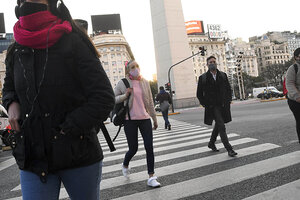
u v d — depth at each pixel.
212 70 4.84
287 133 6.57
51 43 1.35
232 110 21.47
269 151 4.81
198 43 105.38
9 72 1.51
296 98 4.16
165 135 9.20
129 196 3.20
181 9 46.00
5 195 3.76
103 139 10.46
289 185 3.03
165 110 11.24
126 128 3.62
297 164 3.82
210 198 2.90
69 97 1.37
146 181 3.76
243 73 87.31
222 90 4.83
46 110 1.33
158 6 45.66
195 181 3.54
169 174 4.02
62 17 1.49
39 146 1.30
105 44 84.31
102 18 86.06
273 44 150.00
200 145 6.32
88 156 1.39
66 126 1.29
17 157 1.34
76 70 1.40
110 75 84.75
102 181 3.98
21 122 1.40
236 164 4.17
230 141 6.35
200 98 5.00
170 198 3.01
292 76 4.24
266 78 85.00
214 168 4.08
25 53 1.35
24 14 1.35
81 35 1.48
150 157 3.55
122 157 5.82
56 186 1.38
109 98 1.40
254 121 10.43
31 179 1.33
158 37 46.12
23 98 1.36
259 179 3.35
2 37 64.12
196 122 13.55
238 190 3.06
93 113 1.34
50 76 1.33
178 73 44.50
